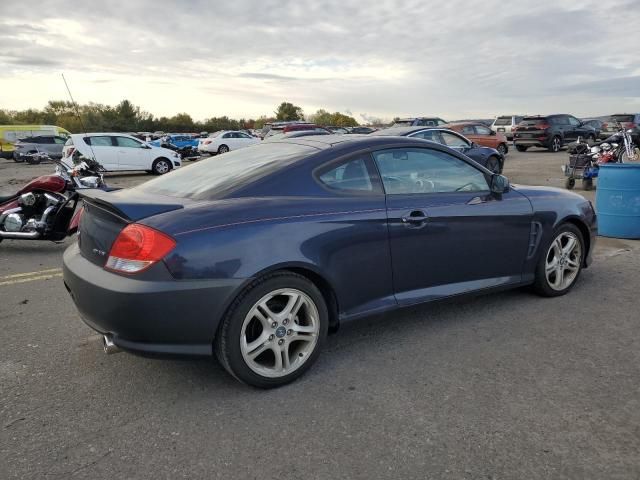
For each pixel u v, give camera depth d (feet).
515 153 79.46
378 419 9.14
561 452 8.13
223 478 7.72
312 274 10.59
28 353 12.10
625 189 22.15
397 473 7.74
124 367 11.34
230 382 10.61
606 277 17.01
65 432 8.95
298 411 9.47
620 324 13.10
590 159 36.65
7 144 110.73
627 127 78.89
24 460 8.20
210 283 9.30
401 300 11.96
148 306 9.02
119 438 8.75
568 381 10.30
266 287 9.86
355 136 12.71
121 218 9.65
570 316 13.66
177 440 8.67
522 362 11.14
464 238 12.75
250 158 12.07
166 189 11.62
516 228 13.75
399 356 11.57
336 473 7.77
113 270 9.44
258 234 9.80
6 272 19.47
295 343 10.75
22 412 9.59
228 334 9.64
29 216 22.33
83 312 9.99
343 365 11.21
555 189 15.55
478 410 9.34
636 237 22.36
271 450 8.35
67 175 22.54
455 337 12.49
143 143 62.44
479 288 13.29
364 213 11.13
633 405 9.42
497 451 8.18
